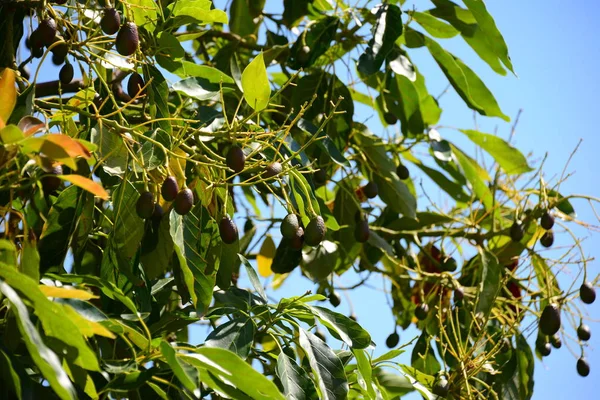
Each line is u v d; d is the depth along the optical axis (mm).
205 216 2975
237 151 2783
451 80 4281
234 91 3596
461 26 4137
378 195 4438
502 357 4113
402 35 4246
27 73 3539
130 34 2807
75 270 2848
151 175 2896
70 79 2949
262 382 2258
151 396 2691
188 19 3256
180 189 2904
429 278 4535
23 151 2111
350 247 4367
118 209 2775
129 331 2441
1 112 2424
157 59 3238
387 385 3393
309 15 4574
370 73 3836
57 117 2822
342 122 4133
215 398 2941
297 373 2799
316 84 4074
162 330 2930
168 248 2928
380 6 3982
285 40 4613
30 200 2770
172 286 3221
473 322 4156
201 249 2951
